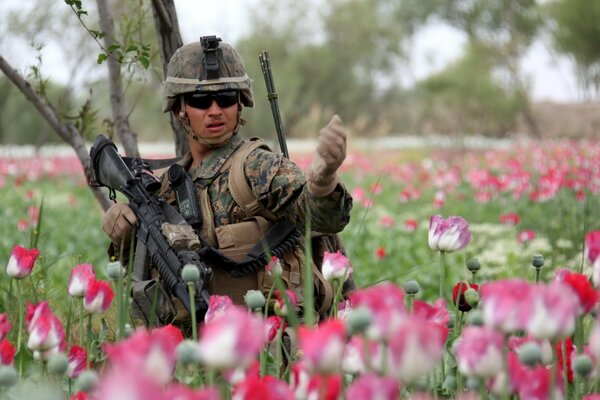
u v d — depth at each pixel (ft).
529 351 10.91
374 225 57.93
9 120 189.88
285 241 17.80
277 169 17.47
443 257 15.64
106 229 18.92
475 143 156.56
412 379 9.24
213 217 18.02
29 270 15.84
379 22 251.19
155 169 19.70
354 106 272.92
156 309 17.67
